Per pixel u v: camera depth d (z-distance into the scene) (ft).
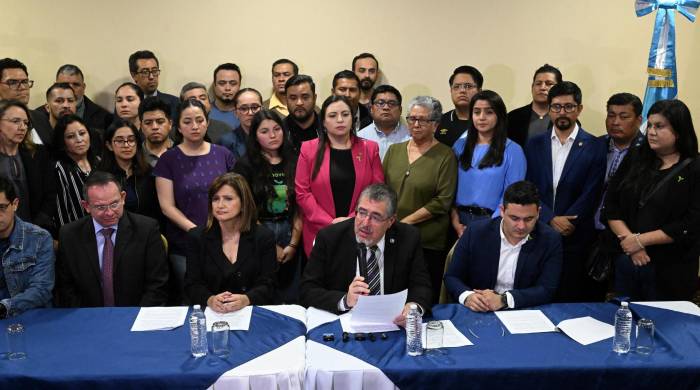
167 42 15.81
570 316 8.34
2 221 8.64
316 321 8.11
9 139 10.89
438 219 11.46
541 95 13.70
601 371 6.92
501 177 11.19
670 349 7.38
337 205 11.23
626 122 11.68
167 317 8.29
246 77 16.08
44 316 8.33
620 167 10.45
